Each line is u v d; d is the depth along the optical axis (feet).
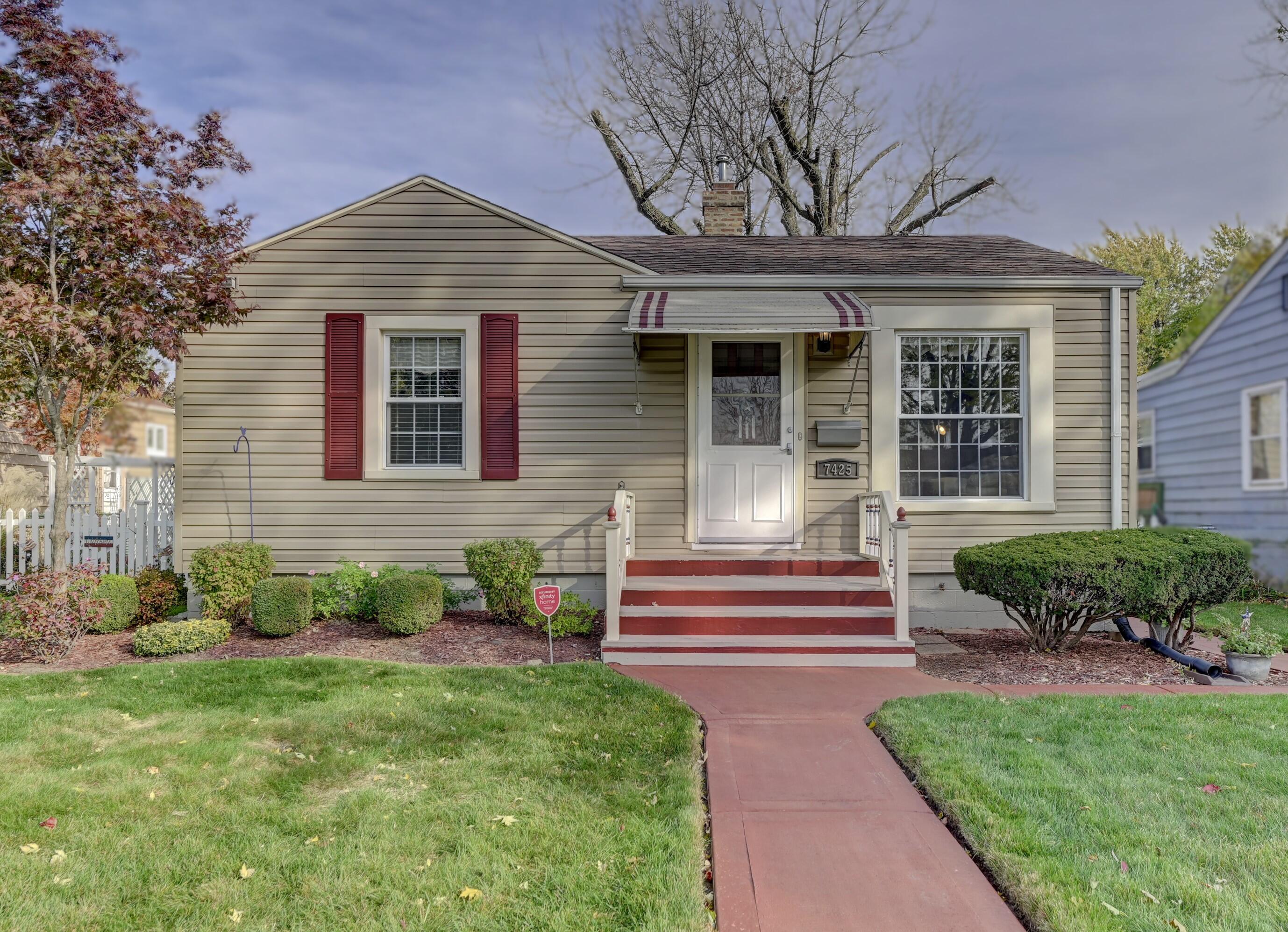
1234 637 24.48
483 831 13.58
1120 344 32.71
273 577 31.83
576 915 11.21
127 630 29.68
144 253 27.20
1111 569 24.84
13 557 34.58
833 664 25.75
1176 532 26.68
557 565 32.37
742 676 24.39
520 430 32.53
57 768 16.25
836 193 81.61
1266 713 19.52
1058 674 24.67
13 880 12.05
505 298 32.58
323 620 30.66
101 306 27.40
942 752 16.87
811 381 32.94
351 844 13.16
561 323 32.65
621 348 32.65
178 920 11.15
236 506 32.19
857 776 16.38
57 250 27.89
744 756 17.46
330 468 32.19
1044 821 13.79
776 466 32.76
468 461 32.48
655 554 32.07
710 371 32.73
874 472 32.63
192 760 16.66
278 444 32.30
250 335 32.24
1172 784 15.23
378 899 11.63
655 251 37.63
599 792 15.15
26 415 49.65
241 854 12.86
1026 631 27.84
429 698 20.95
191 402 32.14
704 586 28.86
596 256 32.78
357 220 32.53
